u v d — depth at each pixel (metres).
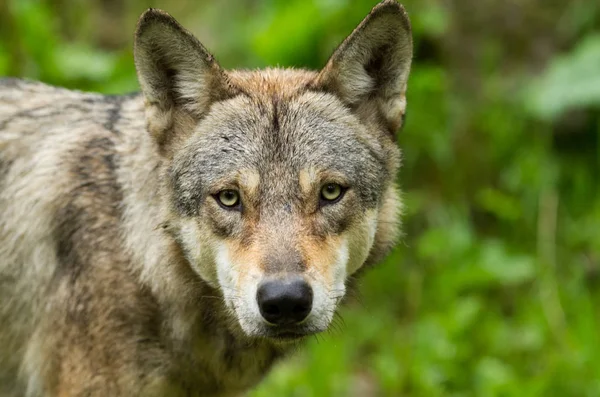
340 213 8.52
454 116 16.38
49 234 9.18
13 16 15.27
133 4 20.50
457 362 12.87
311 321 8.04
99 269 8.86
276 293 7.80
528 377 12.98
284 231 8.18
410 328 13.95
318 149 8.55
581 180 16.16
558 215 15.91
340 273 8.44
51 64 15.48
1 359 9.95
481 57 17.05
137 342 8.90
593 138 16.44
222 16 18.73
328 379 12.64
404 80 9.17
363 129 9.03
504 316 14.66
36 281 9.34
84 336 8.93
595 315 14.38
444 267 14.62
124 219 8.88
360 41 8.94
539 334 13.55
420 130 16.19
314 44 15.85
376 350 13.99
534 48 17.42
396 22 8.92
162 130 8.88
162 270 8.81
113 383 8.91
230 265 8.30
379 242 9.41
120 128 9.25
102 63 15.94
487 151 16.39
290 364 13.18
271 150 8.51
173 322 8.92
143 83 8.76
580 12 17.27
